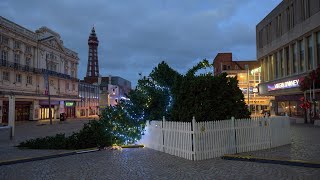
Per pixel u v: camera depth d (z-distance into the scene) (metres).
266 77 43.16
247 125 11.48
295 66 33.50
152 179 7.68
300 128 22.09
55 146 13.57
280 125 12.81
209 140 10.41
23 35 51.53
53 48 62.44
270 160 9.34
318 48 28.80
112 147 13.27
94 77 116.38
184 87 12.31
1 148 14.35
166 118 13.40
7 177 8.27
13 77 49.06
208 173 8.12
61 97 64.25
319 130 20.08
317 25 27.59
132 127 13.86
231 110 11.89
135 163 9.79
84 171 8.78
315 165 8.54
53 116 62.38
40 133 24.66
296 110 35.09
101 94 90.00
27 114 53.16
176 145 11.14
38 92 56.16
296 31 32.09
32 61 55.44
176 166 9.16
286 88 34.94
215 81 11.90
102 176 8.12
